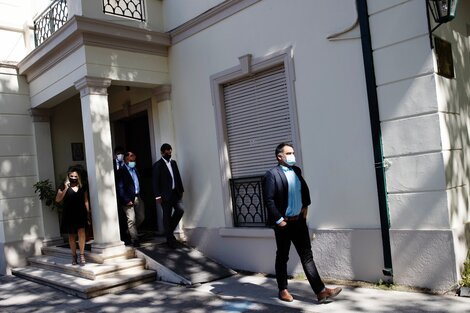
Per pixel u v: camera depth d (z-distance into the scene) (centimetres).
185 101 793
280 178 488
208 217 756
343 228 571
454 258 475
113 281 635
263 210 675
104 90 734
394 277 521
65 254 805
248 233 679
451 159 500
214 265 700
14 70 890
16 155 877
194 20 755
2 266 853
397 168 517
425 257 495
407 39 505
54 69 805
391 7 516
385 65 523
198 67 764
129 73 766
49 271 765
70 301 602
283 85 651
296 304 500
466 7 596
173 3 810
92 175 719
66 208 711
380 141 527
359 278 555
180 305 541
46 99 839
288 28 624
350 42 556
